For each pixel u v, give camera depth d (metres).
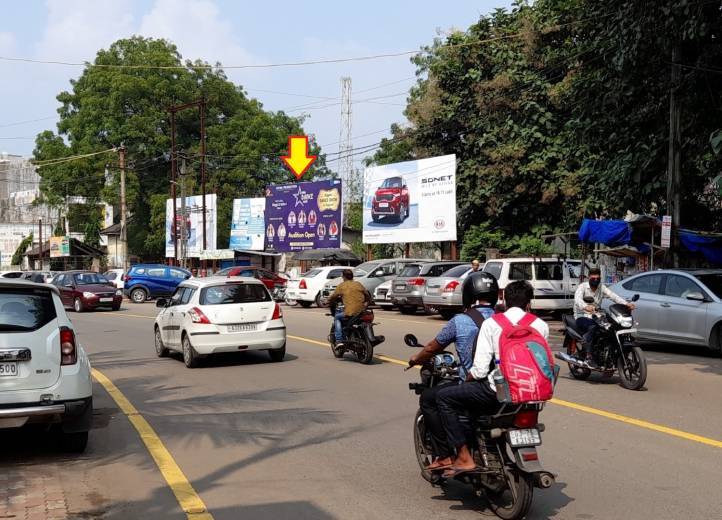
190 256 51.97
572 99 20.44
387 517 5.10
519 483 4.82
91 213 60.16
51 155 56.59
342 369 12.38
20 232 89.44
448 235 31.88
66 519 5.09
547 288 20.84
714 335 13.06
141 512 5.25
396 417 8.41
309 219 42.62
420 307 25.62
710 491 5.59
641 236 18.78
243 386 10.84
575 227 29.02
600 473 6.10
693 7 14.89
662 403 9.07
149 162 58.03
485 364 4.92
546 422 8.01
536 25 28.78
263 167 57.62
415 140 36.19
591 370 10.93
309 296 28.67
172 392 10.43
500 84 30.09
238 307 13.09
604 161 21.44
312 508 5.30
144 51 59.12
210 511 5.26
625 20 16.17
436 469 5.45
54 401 6.60
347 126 55.19
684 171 19.70
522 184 29.95
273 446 7.20
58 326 6.78
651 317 14.00
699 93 17.55
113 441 7.51
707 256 17.89
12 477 6.22
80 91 59.31
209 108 58.59
